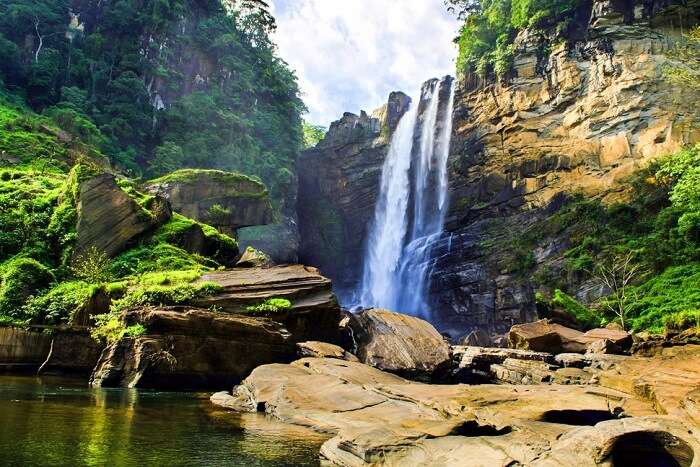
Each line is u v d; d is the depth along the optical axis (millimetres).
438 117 61094
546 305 34594
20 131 38750
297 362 14555
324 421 9188
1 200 23438
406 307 55156
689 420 8008
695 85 39219
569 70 49031
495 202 51281
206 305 17266
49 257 21766
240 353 15891
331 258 65875
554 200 46500
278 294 18344
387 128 68000
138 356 14680
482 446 6672
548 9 51750
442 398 9977
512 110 52562
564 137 48250
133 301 17016
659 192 39469
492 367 20953
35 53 56719
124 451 6816
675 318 28000
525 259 44844
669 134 41094
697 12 43500
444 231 55062
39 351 16797
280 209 59656
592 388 12297
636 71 44594
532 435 7492
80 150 40312
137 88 55406
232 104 64688
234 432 8617
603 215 41812
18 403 10320
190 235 24875
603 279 37406
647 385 11250
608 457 5867
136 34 60625
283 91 72125
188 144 54938
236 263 24594
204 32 66625
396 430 7625
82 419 8945
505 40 54969
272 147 65188
